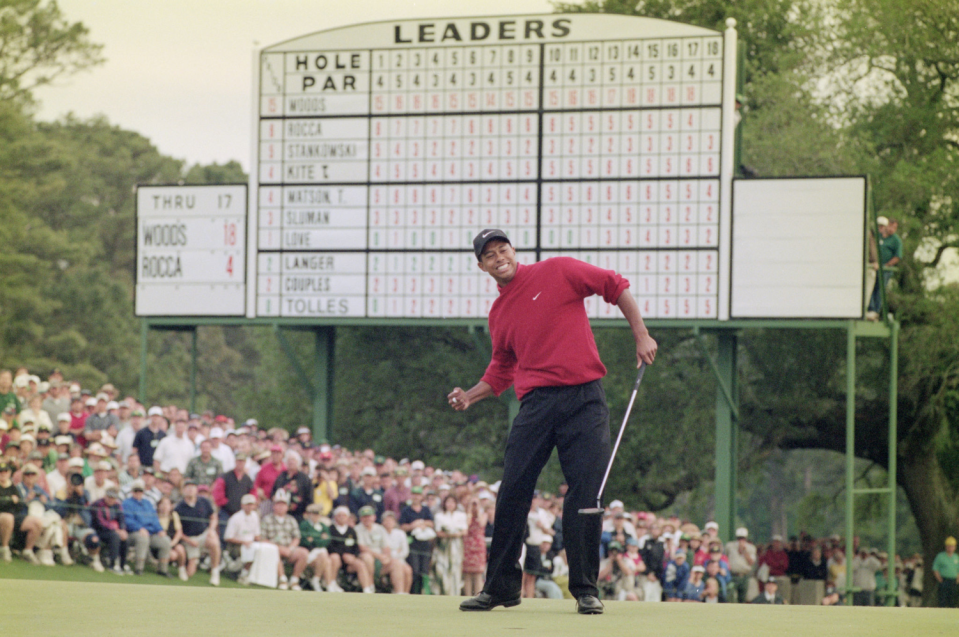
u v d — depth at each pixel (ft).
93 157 155.53
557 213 55.01
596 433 15.61
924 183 77.41
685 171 53.67
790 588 62.59
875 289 58.44
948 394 79.51
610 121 54.54
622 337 81.97
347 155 57.52
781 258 52.70
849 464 53.21
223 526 43.19
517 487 15.76
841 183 52.16
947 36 82.23
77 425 46.06
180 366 155.84
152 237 59.67
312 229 57.88
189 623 12.57
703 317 53.36
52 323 130.11
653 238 53.98
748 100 83.51
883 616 14.26
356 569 43.14
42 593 15.87
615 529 46.01
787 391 81.97
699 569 46.26
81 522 38.37
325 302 57.67
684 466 83.25
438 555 45.62
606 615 14.51
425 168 56.65
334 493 46.11
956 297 78.28
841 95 86.69
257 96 58.34
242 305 58.65
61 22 124.67
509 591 15.74
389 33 57.06
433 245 56.49
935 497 82.48
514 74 55.67
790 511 197.47
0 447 39.01
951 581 62.69
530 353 15.88
